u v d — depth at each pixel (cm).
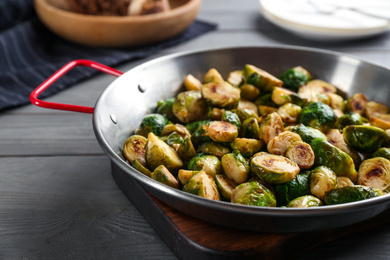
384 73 52
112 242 41
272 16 77
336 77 55
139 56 69
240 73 56
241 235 39
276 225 36
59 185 47
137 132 49
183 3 81
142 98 51
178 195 34
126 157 45
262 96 54
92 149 53
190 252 38
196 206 36
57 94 62
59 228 42
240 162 42
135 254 40
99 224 43
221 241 38
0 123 56
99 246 41
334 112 50
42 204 45
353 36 73
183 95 51
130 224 43
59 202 45
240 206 33
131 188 44
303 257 40
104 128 43
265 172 40
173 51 72
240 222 36
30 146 53
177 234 39
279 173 39
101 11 73
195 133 47
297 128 46
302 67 57
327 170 41
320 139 43
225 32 79
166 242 41
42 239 41
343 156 42
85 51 71
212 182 40
